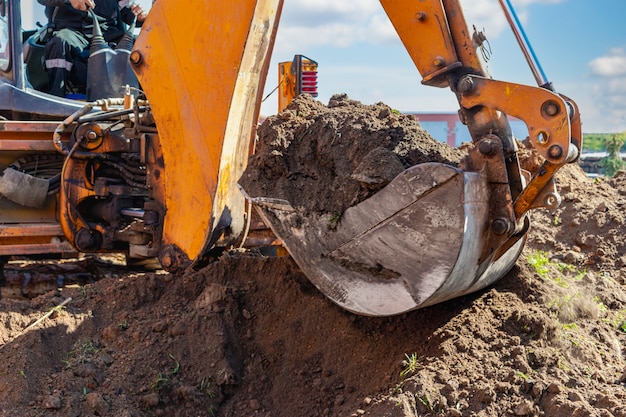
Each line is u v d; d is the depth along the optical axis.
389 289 3.41
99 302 4.26
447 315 3.73
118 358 3.81
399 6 3.53
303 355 3.87
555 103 3.14
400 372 3.46
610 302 4.51
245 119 4.55
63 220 5.26
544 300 3.94
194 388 3.68
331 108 4.34
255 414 3.68
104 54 5.98
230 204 4.62
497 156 3.28
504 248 3.55
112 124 5.44
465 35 3.43
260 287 4.28
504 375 3.29
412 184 3.28
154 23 4.56
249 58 4.34
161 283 4.40
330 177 3.71
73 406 3.45
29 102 5.60
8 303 4.17
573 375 3.38
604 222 5.67
